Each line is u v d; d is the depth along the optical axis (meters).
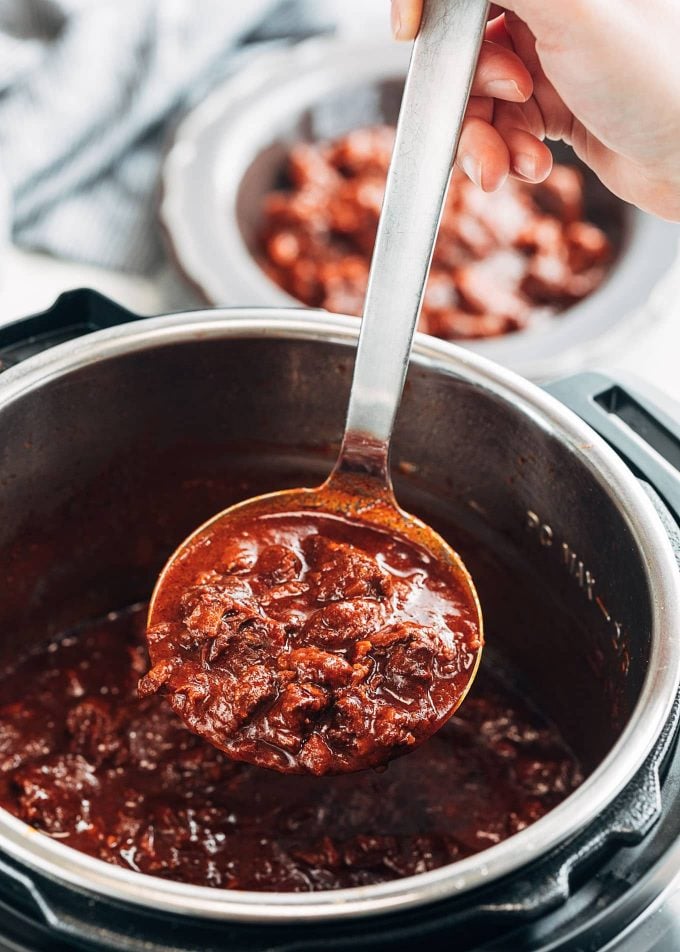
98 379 0.49
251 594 0.45
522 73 0.49
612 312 0.70
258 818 0.50
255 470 0.54
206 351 0.49
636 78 0.47
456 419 0.50
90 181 0.77
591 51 0.46
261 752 0.42
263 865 0.49
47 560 0.54
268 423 0.52
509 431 0.48
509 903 0.36
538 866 0.37
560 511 0.48
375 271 0.43
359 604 0.44
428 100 0.41
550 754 0.53
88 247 0.75
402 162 0.42
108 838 0.49
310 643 0.44
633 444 0.47
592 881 0.38
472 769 0.53
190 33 0.79
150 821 0.50
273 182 0.80
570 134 0.55
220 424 0.52
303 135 0.81
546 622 0.52
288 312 0.49
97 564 0.55
